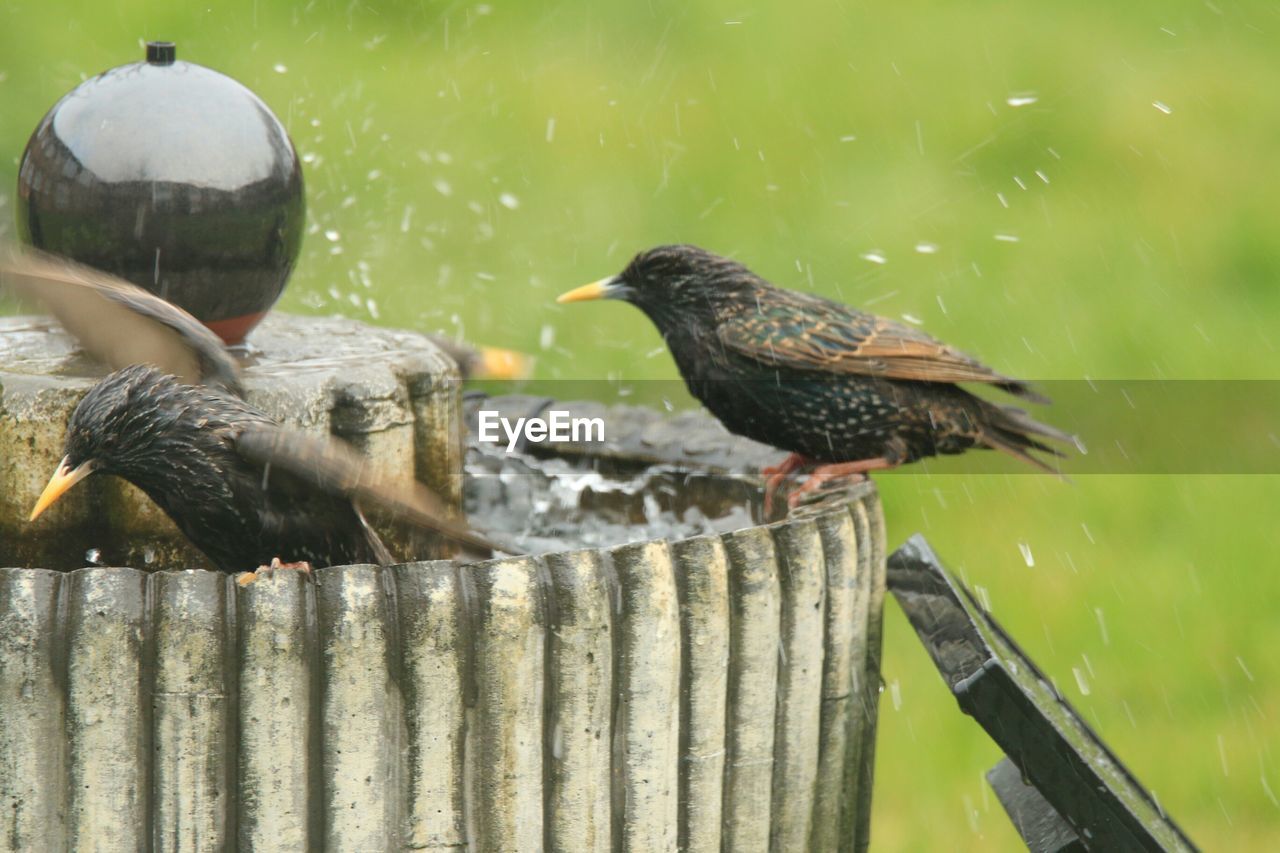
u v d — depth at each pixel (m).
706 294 10.29
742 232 18.91
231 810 6.42
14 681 6.25
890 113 21.78
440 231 17.86
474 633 6.58
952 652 7.85
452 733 6.59
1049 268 18.89
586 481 9.96
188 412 7.39
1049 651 13.77
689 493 9.93
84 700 6.28
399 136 19.36
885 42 23.89
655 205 19.09
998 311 18.14
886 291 18.25
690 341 10.28
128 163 7.88
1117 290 18.69
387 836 6.56
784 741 7.52
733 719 7.27
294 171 8.33
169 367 7.92
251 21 21.22
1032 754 7.63
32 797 6.30
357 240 17.23
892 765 12.88
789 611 7.39
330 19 21.89
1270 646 13.86
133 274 8.01
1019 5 25.33
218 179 7.97
